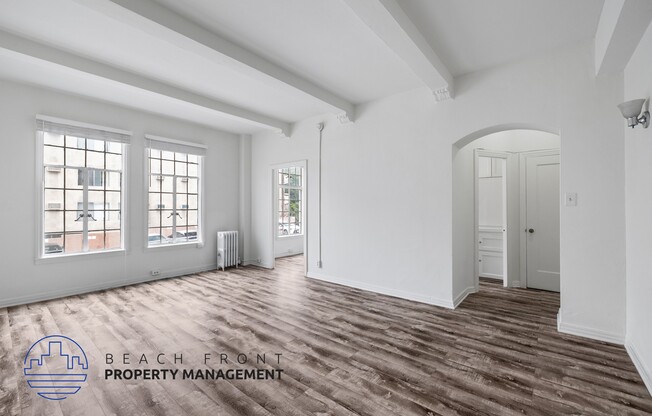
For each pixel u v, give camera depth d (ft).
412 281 13.16
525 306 12.27
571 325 9.59
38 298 12.98
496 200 16.96
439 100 12.18
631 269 8.26
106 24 8.50
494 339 9.23
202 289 14.78
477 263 14.32
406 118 13.30
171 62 10.77
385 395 6.54
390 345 8.86
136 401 6.34
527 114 10.35
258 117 16.52
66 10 7.86
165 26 7.93
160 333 9.66
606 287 9.02
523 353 8.34
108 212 15.35
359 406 6.19
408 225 13.26
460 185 13.20
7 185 12.34
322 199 16.51
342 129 15.60
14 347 8.68
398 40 8.41
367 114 14.56
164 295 13.76
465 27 8.72
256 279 16.80
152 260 16.67
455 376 7.25
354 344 8.93
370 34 9.10
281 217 24.76
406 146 13.29
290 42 9.55
